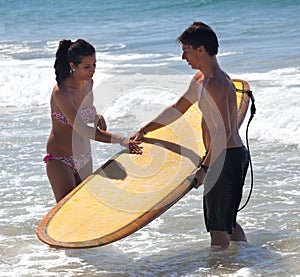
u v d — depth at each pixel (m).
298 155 9.43
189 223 7.25
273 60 17.00
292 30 23.48
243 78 14.69
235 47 20.34
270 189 8.13
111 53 21.36
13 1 52.53
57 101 6.47
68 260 6.44
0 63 20.88
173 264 6.25
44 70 17.34
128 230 5.84
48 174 6.72
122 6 40.31
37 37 29.95
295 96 12.04
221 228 6.29
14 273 6.15
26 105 14.12
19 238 6.99
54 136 6.67
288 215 7.31
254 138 10.34
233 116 6.11
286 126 10.52
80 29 31.92
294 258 6.19
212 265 6.15
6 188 8.52
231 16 30.20
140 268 6.19
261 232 6.89
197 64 5.93
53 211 6.29
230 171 6.09
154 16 34.56
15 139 11.01
